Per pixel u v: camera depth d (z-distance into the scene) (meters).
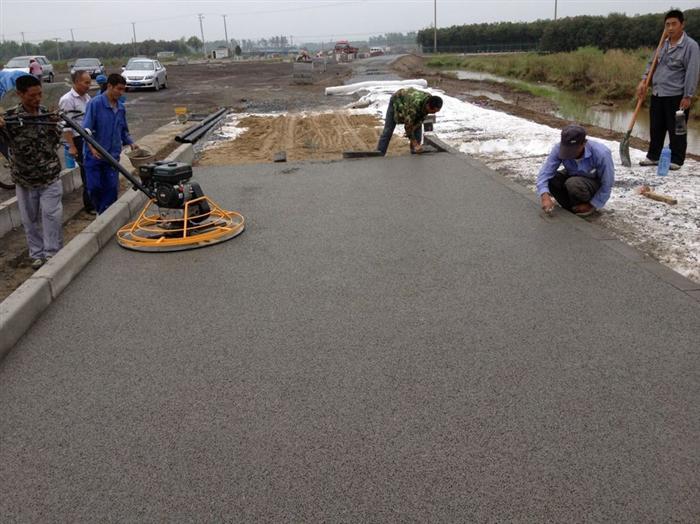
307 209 6.67
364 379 3.31
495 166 8.70
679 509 2.34
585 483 2.49
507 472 2.57
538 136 10.98
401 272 4.78
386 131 9.62
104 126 6.52
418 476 2.56
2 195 8.41
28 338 3.97
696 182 7.05
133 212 6.88
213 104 20.78
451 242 5.42
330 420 2.96
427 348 3.61
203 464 2.70
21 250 6.50
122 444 2.87
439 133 12.05
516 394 3.11
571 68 25.66
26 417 3.12
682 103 7.26
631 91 20.66
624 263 4.77
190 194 5.77
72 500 2.53
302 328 3.93
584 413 2.94
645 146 9.85
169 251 5.48
